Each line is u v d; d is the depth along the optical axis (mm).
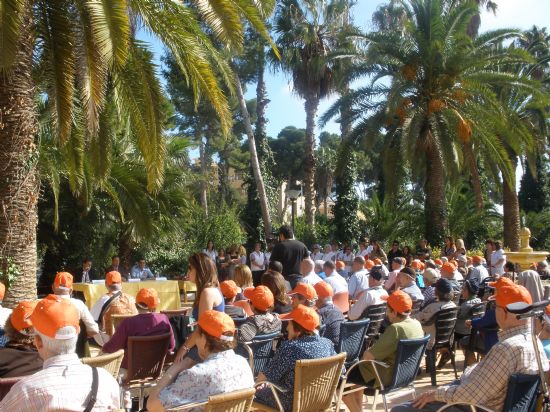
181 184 18750
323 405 4770
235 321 6371
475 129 20562
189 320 6406
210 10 8805
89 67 8320
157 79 9664
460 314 8352
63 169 13586
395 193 22109
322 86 28266
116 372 4656
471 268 13156
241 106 26406
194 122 39281
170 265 21531
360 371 5746
